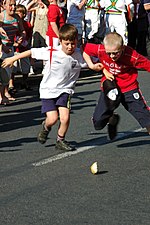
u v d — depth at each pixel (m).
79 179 7.16
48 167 7.68
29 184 7.02
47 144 8.86
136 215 6.01
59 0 15.31
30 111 11.47
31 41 15.34
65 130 8.38
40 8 15.02
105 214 6.04
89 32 16.41
